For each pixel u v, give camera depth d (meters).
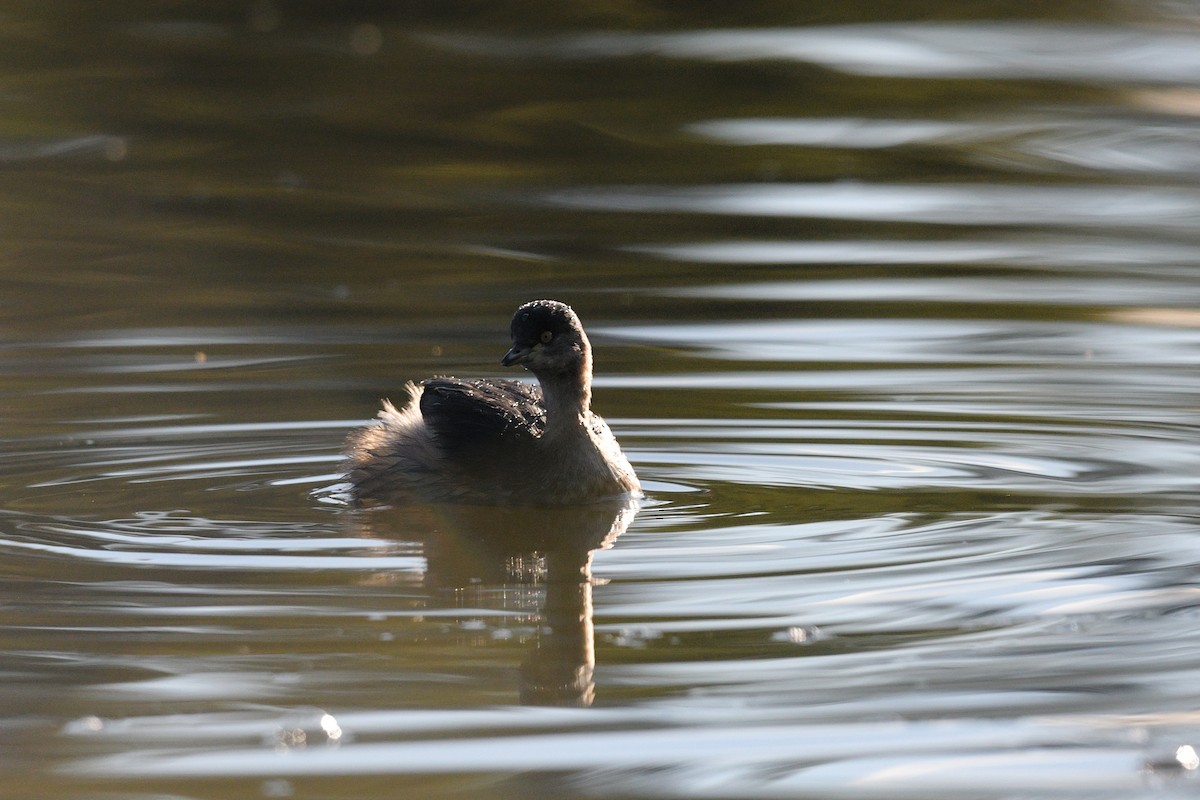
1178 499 11.79
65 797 7.29
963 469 12.70
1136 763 7.56
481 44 29.91
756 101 27.20
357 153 25.16
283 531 11.41
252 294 18.98
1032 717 8.06
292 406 14.72
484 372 15.83
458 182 23.92
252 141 25.67
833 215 22.33
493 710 8.25
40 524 11.39
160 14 31.25
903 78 28.14
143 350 16.72
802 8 31.44
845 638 9.12
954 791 7.32
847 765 7.57
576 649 9.01
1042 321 17.52
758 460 13.07
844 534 11.07
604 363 15.99
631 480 12.38
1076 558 10.47
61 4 31.42
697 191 23.56
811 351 16.41
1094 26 31.03
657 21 30.97
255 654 9.00
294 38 30.19
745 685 8.50
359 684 8.59
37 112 26.48
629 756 7.68
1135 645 8.98
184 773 7.53
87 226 21.89
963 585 9.96
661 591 9.98
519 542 11.19
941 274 19.59
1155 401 14.60
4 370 15.93
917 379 15.38
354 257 20.61
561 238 21.42
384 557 10.84
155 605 9.78
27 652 8.98
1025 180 24.09
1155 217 22.22
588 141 25.69
